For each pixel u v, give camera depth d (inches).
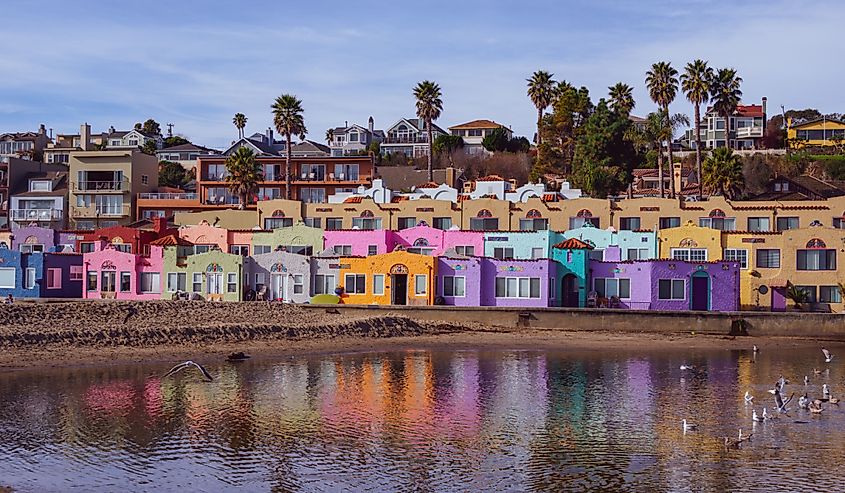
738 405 1560.0
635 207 3585.1
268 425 1350.9
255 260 3201.3
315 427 1343.5
